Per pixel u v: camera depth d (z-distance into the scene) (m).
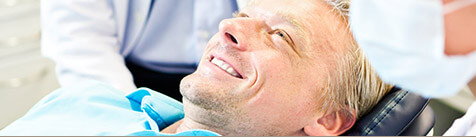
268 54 1.11
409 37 0.66
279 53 1.12
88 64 1.62
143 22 1.72
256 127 1.13
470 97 1.75
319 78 1.13
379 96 1.19
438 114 1.78
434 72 0.69
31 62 2.25
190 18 1.76
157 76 1.77
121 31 1.75
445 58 0.67
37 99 2.01
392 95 1.18
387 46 0.69
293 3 1.17
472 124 1.00
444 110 1.79
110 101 1.25
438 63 0.67
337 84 1.15
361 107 1.18
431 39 0.66
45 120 1.12
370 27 0.70
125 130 1.09
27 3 2.52
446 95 0.75
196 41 1.74
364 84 1.16
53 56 1.69
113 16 1.76
